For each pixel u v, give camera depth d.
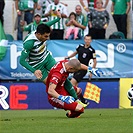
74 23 50.47
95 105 47.75
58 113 39.62
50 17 50.28
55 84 30.16
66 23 50.97
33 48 33.31
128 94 34.66
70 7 53.88
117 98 48.03
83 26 50.66
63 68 30.33
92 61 46.22
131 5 52.09
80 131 23.28
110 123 27.91
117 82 48.00
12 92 46.78
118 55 48.69
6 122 29.36
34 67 34.31
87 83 47.38
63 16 50.16
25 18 50.62
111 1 53.56
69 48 48.25
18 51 47.56
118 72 48.69
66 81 32.22
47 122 28.83
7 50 47.44
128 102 48.00
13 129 24.86
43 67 34.56
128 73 48.81
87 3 53.69
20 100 46.94
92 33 50.25
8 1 52.75
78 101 33.25
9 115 37.41
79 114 31.97
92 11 50.09
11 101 46.78
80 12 50.81
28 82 47.06
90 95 47.50
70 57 46.22
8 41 47.41
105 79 48.88
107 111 41.75
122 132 22.83
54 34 50.06
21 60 32.47
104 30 50.28
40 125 26.94
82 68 33.09
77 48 45.94
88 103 44.31
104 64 48.53
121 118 31.95
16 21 50.91
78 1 53.97
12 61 47.56
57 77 30.16
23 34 51.56
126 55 48.81
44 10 51.66
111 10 51.84
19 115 37.28
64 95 31.67
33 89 47.09
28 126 26.47
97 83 47.66
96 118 31.88
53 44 48.12
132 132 22.86
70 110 31.69
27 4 50.25
